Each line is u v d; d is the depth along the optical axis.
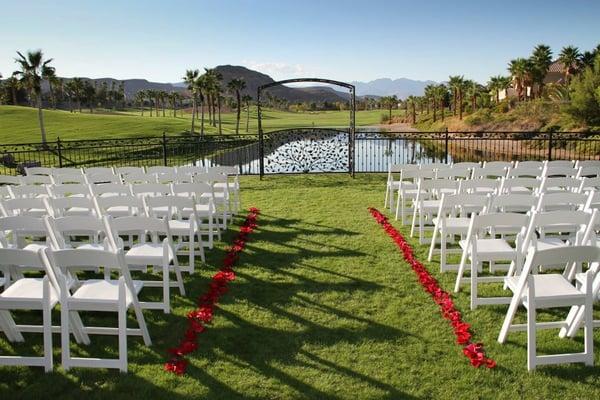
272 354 3.88
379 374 3.58
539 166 8.57
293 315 4.59
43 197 6.22
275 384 3.47
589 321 3.60
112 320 4.54
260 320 4.49
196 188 6.71
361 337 4.14
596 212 4.43
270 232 7.58
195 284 5.45
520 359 3.76
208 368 3.68
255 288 5.27
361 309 4.71
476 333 4.18
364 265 5.97
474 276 4.61
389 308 4.71
